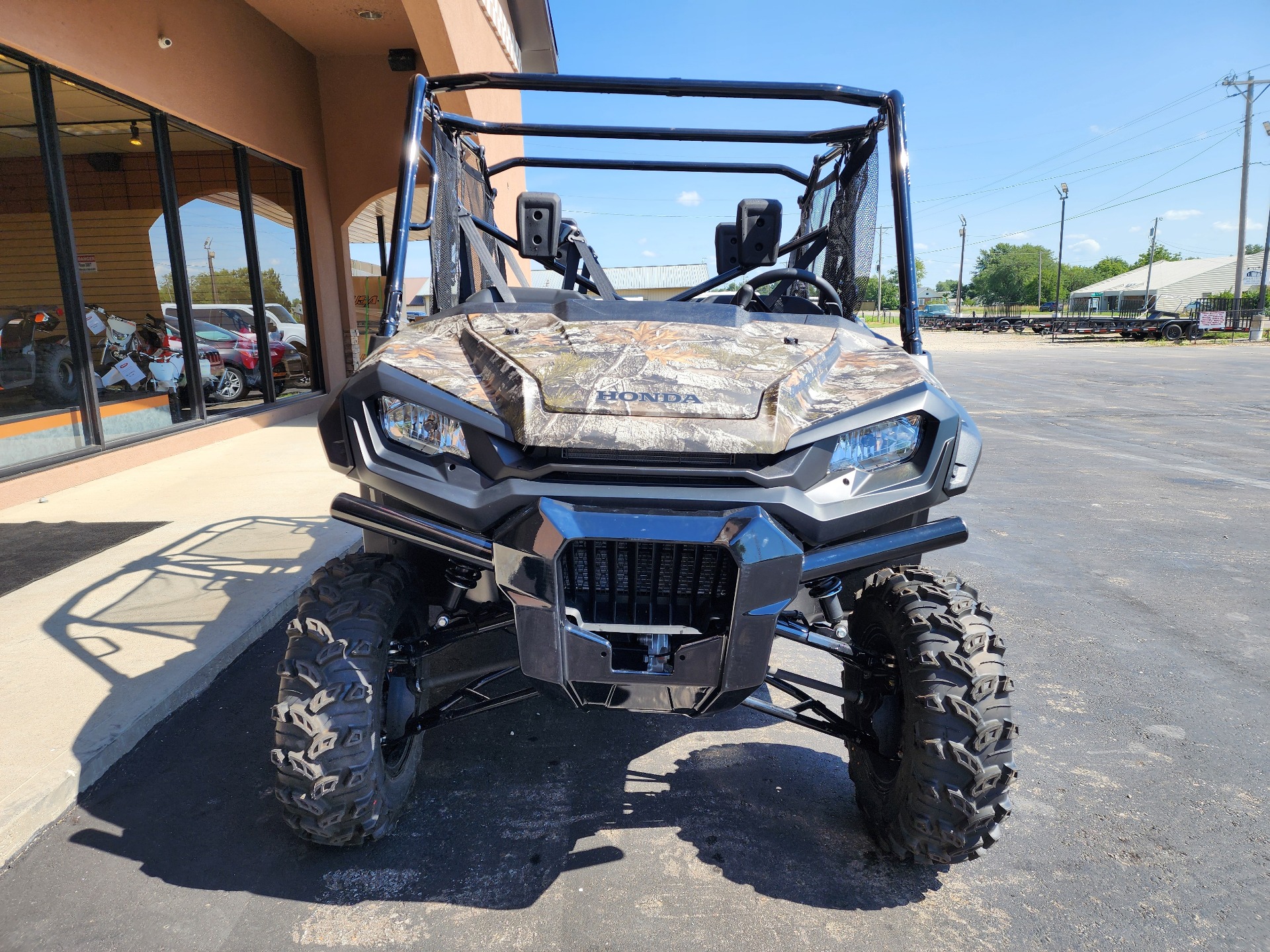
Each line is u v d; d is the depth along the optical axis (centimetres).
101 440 674
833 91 299
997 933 197
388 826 222
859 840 234
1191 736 298
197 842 227
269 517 534
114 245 707
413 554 241
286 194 1066
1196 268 6850
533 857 222
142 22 721
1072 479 745
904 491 203
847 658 228
